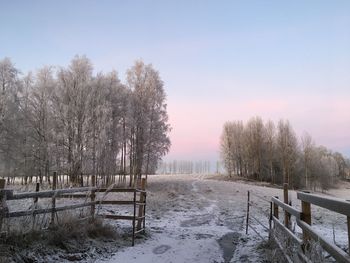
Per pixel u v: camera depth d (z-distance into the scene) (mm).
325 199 3529
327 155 100062
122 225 12141
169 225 14250
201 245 9602
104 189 10312
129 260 7539
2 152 30547
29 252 6488
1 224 6324
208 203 23844
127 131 37000
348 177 113938
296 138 61000
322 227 14477
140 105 36812
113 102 36344
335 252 2949
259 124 67000
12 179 34094
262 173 65688
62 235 7574
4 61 31531
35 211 7293
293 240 5332
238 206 22391
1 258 5672
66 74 33594
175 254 8398
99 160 31922
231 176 67375
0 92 30641
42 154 31578
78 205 8922
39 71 34062
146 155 36188
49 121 32688
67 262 6754
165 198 25938
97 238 8867
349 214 2852
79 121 32094
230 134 70188
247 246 9414
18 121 31312
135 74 38062
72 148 31500
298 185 63906
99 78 35062
